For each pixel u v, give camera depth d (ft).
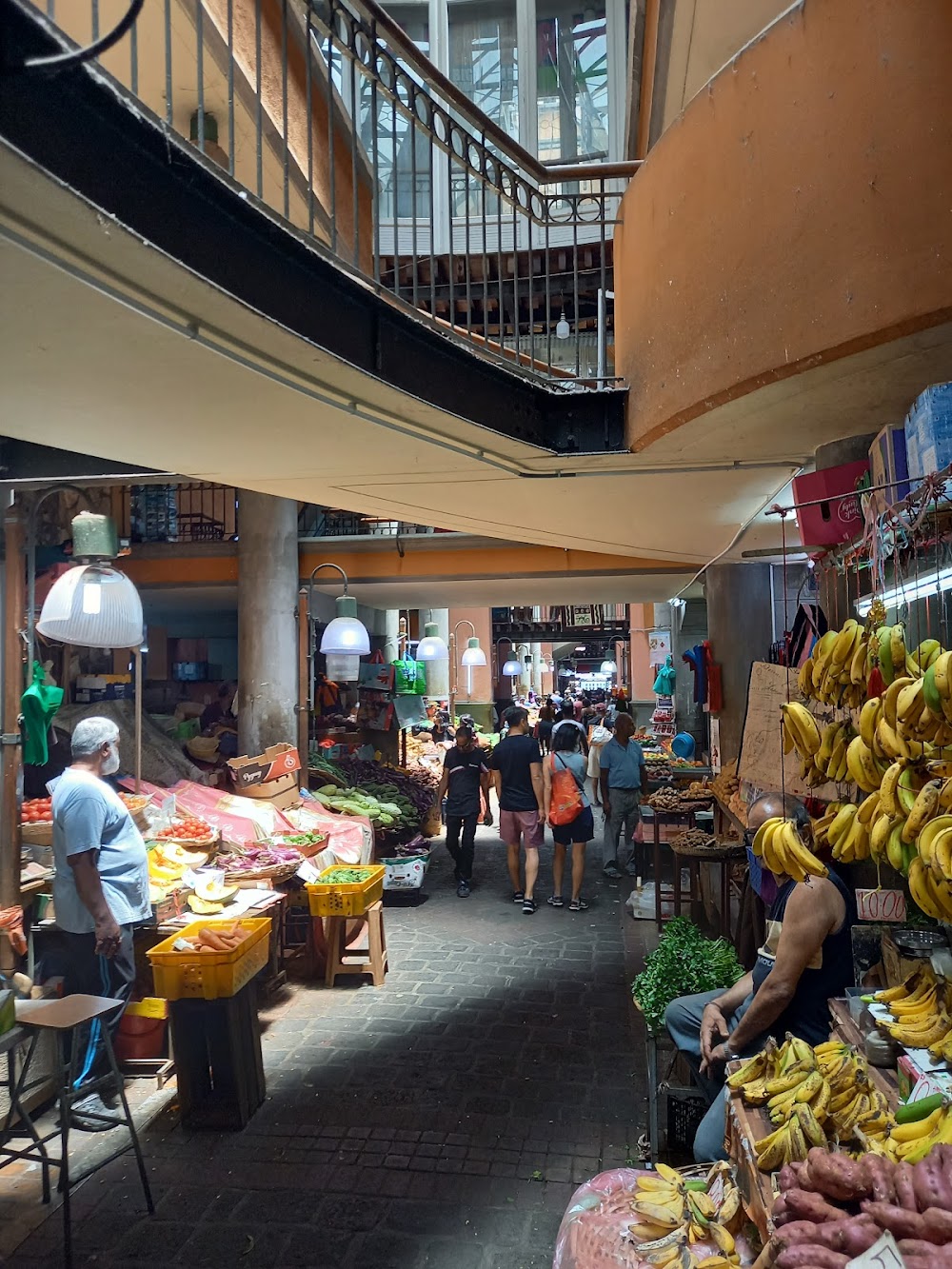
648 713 62.18
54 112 6.61
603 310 15.94
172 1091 14.15
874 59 9.48
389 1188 11.36
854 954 9.82
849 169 9.77
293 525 28.66
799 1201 5.39
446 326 13.66
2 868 14.24
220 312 8.86
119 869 13.92
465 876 27.63
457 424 12.73
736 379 11.32
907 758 7.22
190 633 40.86
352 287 10.63
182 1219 10.74
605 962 20.80
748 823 11.47
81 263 7.59
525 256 32.40
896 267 9.35
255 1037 13.69
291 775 24.59
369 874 19.39
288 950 21.17
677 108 20.33
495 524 21.49
